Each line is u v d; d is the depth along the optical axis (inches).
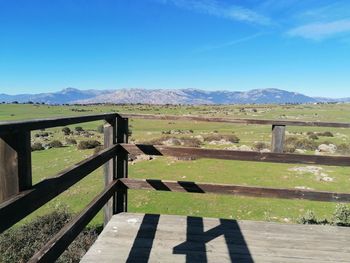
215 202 573.9
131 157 983.6
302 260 132.3
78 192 654.5
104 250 134.6
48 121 89.4
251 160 158.7
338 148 1211.9
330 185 676.1
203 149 161.0
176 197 607.5
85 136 1991.9
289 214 497.7
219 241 146.5
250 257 133.0
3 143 76.8
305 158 156.3
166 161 948.6
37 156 1198.9
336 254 138.3
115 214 172.9
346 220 302.2
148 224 162.4
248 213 514.0
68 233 100.2
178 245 141.2
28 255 296.5
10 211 69.6
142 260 127.5
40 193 83.0
